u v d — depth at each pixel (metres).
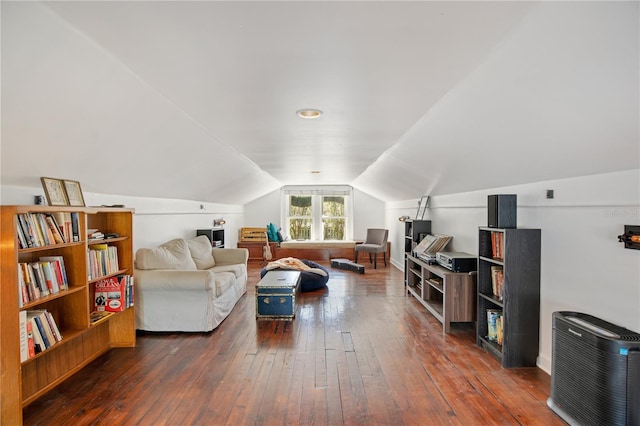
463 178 3.47
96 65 1.56
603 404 1.75
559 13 1.12
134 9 1.16
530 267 2.65
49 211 2.11
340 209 8.71
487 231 3.08
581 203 2.25
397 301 4.54
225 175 4.79
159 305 3.37
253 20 1.23
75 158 2.34
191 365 2.68
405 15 1.19
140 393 2.28
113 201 3.49
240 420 2.00
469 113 2.12
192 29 1.29
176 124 2.55
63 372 2.46
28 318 2.05
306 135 3.04
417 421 1.99
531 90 1.61
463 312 3.40
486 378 2.49
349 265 6.73
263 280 4.11
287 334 3.35
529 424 1.97
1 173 2.14
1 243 1.87
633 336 1.77
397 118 2.49
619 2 1.01
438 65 1.60
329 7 1.15
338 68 1.65
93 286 2.91
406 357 2.84
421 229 5.04
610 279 2.05
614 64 1.24
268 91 1.96
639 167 1.83
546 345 2.59
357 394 2.28
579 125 1.69
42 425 1.95
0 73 1.39
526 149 2.22
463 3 1.11
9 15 1.17
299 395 2.26
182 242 4.33
